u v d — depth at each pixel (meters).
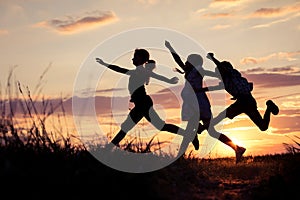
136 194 3.57
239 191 4.30
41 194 3.34
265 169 5.16
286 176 4.40
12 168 3.47
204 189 4.29
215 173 5.06
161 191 3.71
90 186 3.52
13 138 3.90
